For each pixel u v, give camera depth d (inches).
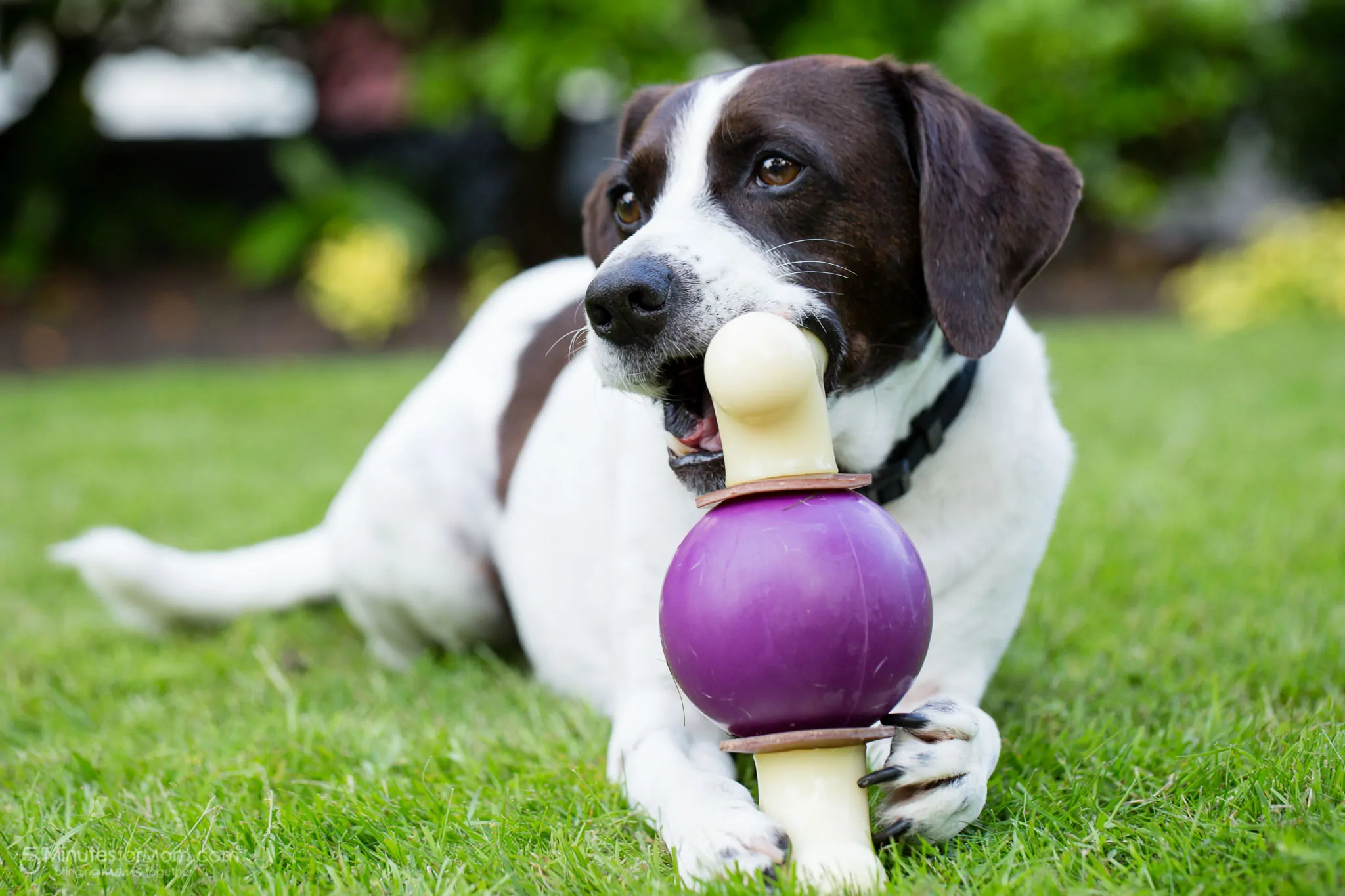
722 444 88.5
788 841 78.3
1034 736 104.2
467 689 135.4
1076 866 79.9
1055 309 556.4
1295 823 79.7
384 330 552.4
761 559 75.4
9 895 85.0
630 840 90.5
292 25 582.9
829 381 98.2
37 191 579.2
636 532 109.8
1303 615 136.3
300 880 86.8
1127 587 152.8
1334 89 585.0
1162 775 94.7
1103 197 528.4
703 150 104.3
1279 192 631.8
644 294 93.5
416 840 90.4
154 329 556.1
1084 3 510.9
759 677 75.2
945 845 84.2
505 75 500.4
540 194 585.9
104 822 97.0
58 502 254.4
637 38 503.8
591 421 129.6
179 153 621.0
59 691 141.6
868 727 78.2
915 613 77.3
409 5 529.0
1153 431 257.4
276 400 385.7
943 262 102.4
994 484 108.3
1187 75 514.0
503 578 146.1
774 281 97.5
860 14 543.8
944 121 103.8
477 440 149.3
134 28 588.4
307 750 113.5
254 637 163.2
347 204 564.4
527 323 158.6
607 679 125.4
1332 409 264.5
